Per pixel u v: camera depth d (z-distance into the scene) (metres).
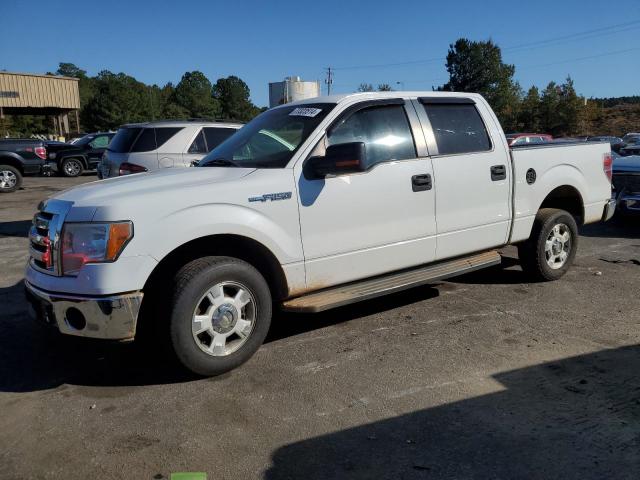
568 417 3.32
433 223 4.94
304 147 4.32
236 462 2.95
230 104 128.62
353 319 5.15
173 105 109.12
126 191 3.81
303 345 4.55
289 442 3.13
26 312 5.48
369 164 4.58
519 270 6.65
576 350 4.30
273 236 4.07
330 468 2.88
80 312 3.59
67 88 40.06
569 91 55.38
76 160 22.14
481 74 67.00
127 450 3.08
